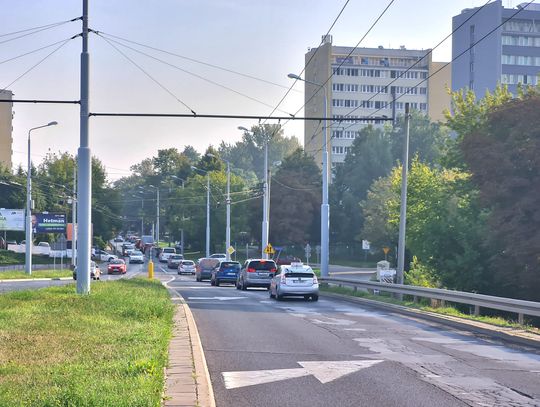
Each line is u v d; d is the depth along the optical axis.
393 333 16.89
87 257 23.50
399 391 9.73
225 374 10.88
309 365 11.76
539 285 31.30
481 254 36.78
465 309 28.80
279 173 92.75
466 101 42.31
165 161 149.25
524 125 31.53
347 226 88.75
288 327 17.66
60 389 7.96
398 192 51.78
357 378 10.66
